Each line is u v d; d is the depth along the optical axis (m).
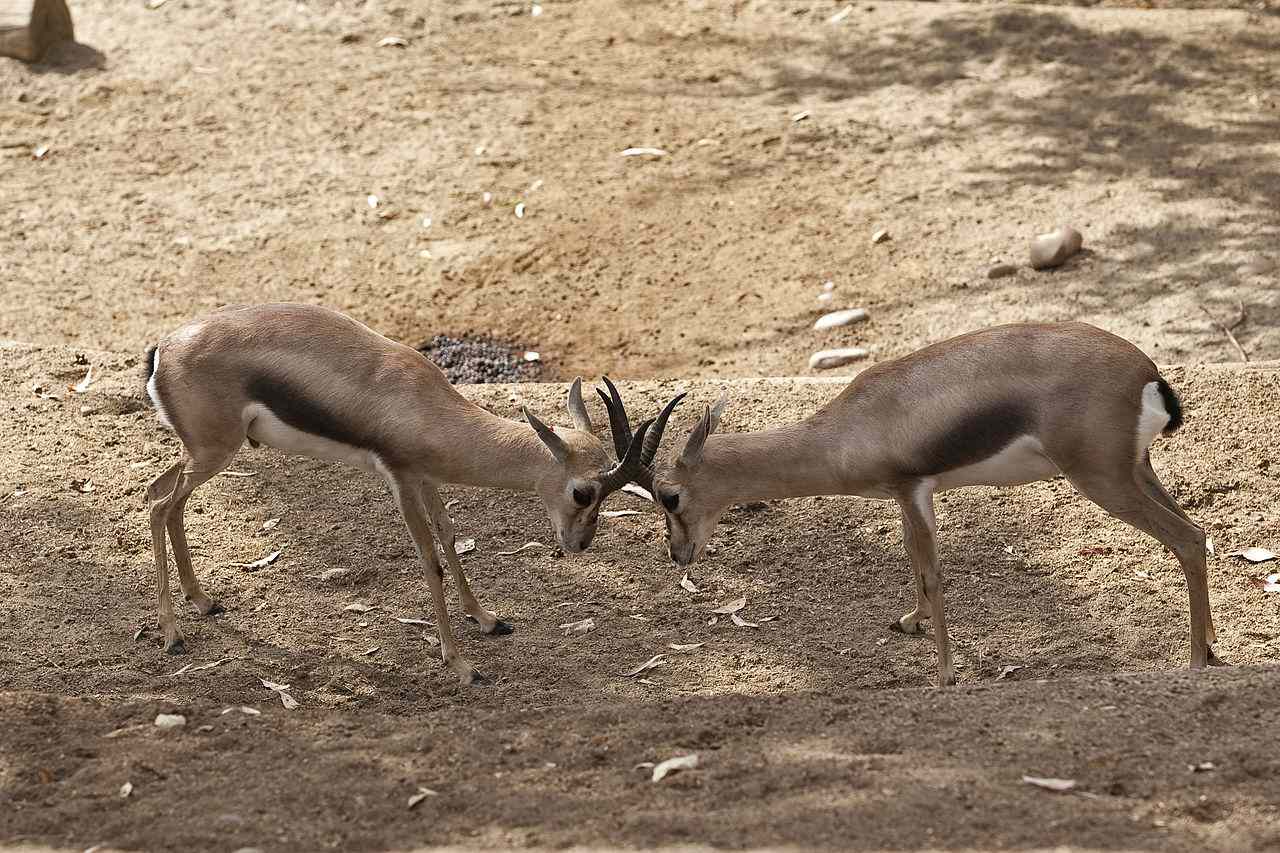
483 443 10.21
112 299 18.09
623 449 10.38
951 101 21.98
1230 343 15.54
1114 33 23.34
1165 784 7.14
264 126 22.41
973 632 10.68
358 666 10.41
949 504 12.38
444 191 20.50
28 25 23.84
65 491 12.77
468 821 7.20
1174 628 10.49
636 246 19.03
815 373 15.98
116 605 11.20
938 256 18.17
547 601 11.37
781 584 11.49
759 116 22.05
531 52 24.58
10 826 7.34
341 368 10.14
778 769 7.50
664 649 10.63
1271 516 11.77
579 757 7.91
